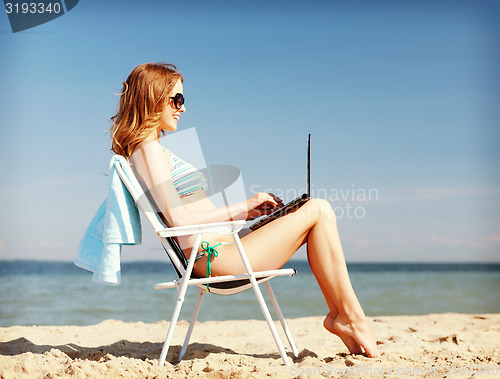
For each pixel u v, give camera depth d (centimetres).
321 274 281
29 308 1327
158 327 462
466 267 5244
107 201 272
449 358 298
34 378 240
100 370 246
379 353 286
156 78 281
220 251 274
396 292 2031
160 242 265
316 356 296
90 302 1457
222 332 421
